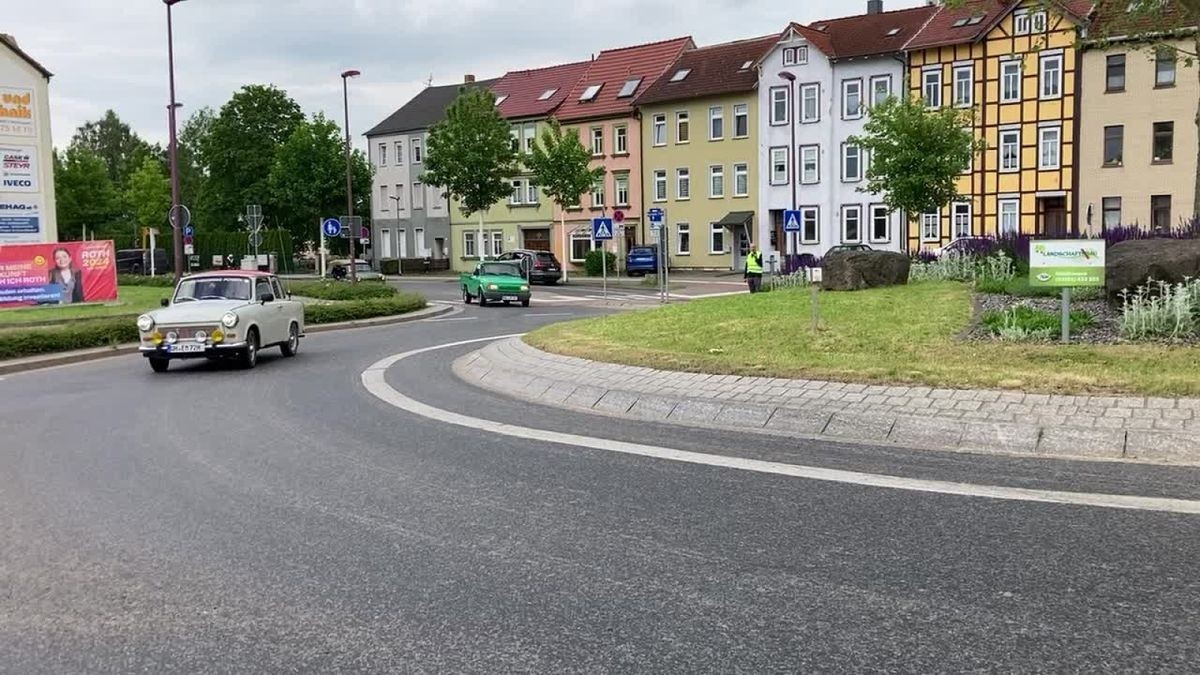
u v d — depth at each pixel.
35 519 6.16
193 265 67.44
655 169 60.66
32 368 16.98
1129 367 9.16
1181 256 12.14
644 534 5.49
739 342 12.39
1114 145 44.84
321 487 6.84
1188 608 4.18
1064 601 4.29
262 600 4.61
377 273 55.25
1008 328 11.52
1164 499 5.78
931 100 49.84
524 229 67.44
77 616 4.47
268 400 11.55
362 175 71.06
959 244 22.56
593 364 11.89
